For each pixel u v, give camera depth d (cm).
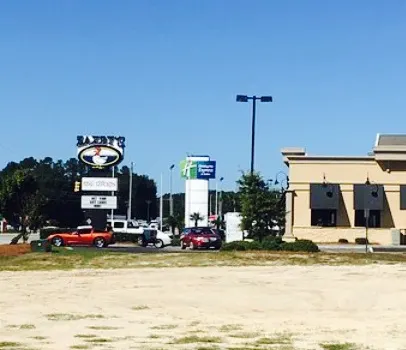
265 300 2128
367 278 2753
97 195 5662
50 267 3244
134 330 1530
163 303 2042
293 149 5847
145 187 13938
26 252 3975
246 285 2489
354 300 2152
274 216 4631
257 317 1797
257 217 4597
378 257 3778
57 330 1512
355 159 5797
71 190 11225
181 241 5138
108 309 1897
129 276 2808
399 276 2839
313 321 1720
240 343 1367
